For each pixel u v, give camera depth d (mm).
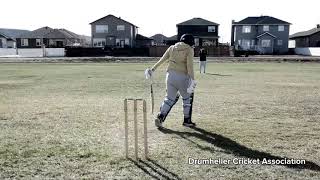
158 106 11055
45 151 6199
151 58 50688
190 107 8000
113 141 6836
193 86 7406
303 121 8758
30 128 7973
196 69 31516
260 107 10852
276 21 79750
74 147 6434
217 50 62500
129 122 8539
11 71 29656
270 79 21625
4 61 46781
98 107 10820
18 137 7180
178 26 79000
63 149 6316
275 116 9391
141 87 16953
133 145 6523
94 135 7305
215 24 78062
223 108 10633
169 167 5383
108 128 7922
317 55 66750
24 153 6094
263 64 41281
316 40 83375
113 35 81125
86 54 62344
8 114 9688
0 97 13398
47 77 23266
